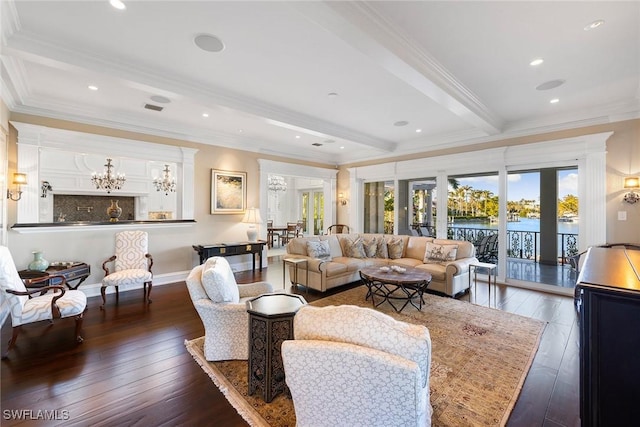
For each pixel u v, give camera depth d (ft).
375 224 23.70
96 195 25.38
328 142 20.71
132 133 14.94
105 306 12.20
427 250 16.21
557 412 6.01
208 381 7.02
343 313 4.10
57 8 6.79
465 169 17.84
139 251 13.92
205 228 17.88
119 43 8.26
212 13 6.97
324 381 3.88
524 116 14.69
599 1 6.53
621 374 3.97
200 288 7.89
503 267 16.47
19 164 11.91
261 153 20.72
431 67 9.32
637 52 8.71
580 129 13.88
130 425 5.57
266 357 6.20
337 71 9.96
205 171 17.90
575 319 10.95
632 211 12.55
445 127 16.80
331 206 25.38
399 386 3.53
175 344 8.86
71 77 10.34
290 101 12.71
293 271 15.72
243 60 9.20
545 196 20.56
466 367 7.65
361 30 6.86
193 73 10.05
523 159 15.56
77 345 8.75
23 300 8.65
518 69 9.80
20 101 11.60
